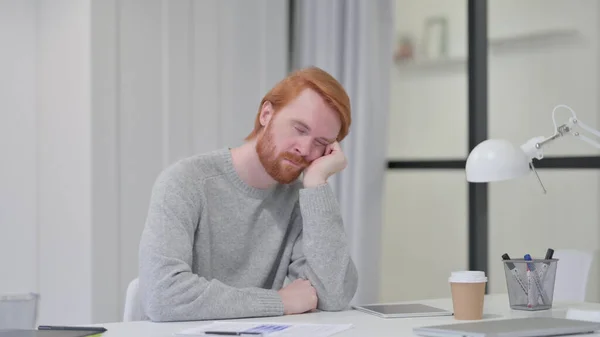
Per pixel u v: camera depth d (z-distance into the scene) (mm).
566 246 3867
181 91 3359
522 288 1839
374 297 3441
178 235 1770
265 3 3650
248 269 1966
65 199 3197
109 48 3131
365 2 3420
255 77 3621
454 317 1708
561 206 3877
